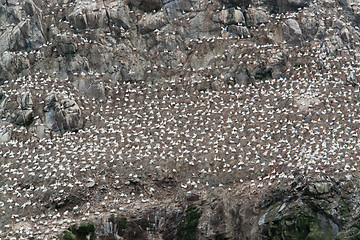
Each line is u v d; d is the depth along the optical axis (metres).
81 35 87.00
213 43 87.81
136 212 65.69
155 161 70.62
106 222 64.56
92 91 82.19
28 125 77.38
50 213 65.94
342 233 60.84
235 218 64.56
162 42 87.88
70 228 63.53
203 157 71.25
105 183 68.12
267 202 64.38
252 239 62.88
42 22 87.75
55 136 76.44
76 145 74.44
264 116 77.38
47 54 85.38
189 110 79.38
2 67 84.19
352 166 65.31
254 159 70.25
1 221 64.88
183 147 72.50
